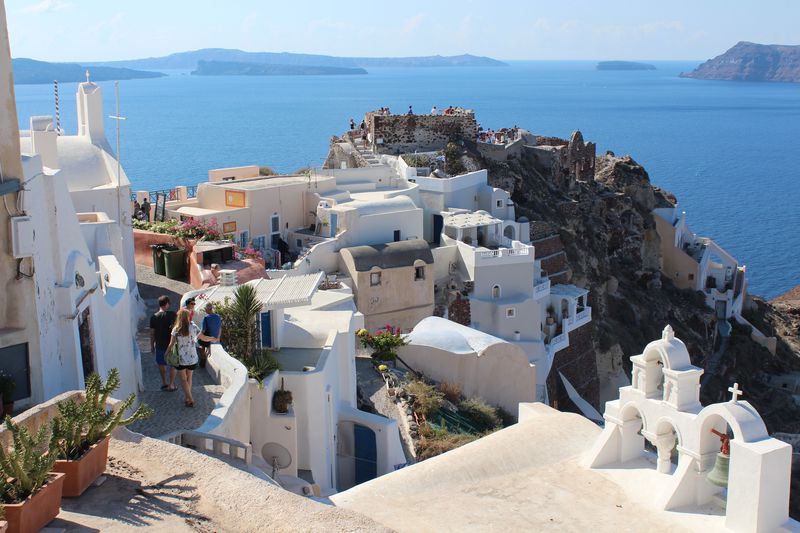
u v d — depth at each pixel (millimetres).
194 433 16109
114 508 10453
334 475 25422
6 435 11352
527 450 19078
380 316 52500
